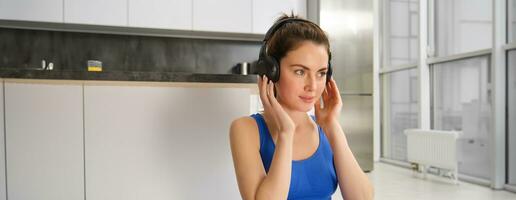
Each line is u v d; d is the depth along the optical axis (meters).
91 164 1.09
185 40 4.03
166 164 1.14
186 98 1.16
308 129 0.96
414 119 4.67
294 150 0.92
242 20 3.79
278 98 0.92
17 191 1.05
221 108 1.19
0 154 1.04
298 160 0.91
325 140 0.99
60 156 1.07
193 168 1.16
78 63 3.70
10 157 1.04
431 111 4.43
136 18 3.50
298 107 0.86
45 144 1.07
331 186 0.95
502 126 3.39
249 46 4.23
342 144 0.97
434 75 4.38
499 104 3.38
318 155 0.94
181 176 1.15
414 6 4.59
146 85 1.12
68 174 1.08
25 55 3.57
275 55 0.86
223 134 1.19
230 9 3.75
